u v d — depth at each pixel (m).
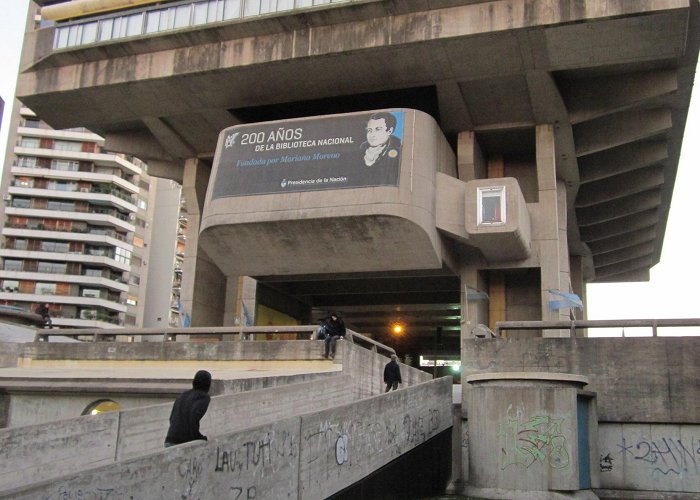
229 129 29.84
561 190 35.25
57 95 32.62
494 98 29.78
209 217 28.59
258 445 9.44
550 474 14.06
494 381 15.07
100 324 71.88
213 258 30.17
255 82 30.39
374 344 21.88
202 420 11.98
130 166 77.19
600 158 36.03
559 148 32.19
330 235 27.59
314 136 28.31
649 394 16.45
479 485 14.67
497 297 32.94
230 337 35.44
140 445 11.44
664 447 16.12
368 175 27.06
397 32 26.86
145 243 79.75
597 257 58.16
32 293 71.44
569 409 14.34
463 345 18.12
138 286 78.31
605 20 24.42
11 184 73.81
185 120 34.34
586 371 17.02
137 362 21.64
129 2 31.11
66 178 74.44
